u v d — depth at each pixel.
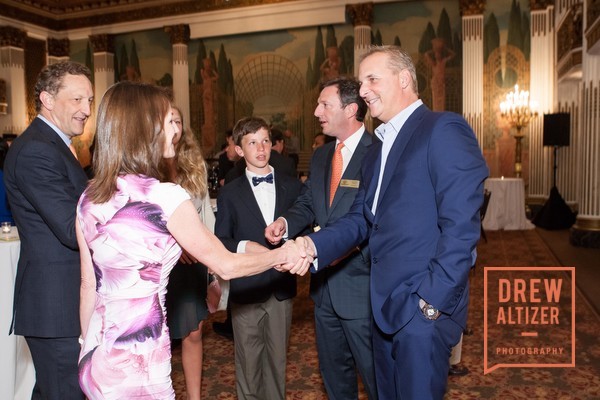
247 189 2.72
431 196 1.92
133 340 1.44
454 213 1.80
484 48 11.75
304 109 13.23
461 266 1.76
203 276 2.77
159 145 1.55
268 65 13.45
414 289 1.87
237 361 2.69
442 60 12.09
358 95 2.43
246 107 13.75
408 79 2.04
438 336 1.86
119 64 14.88
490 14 11.70
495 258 7.25
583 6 8.46
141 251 1.45
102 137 1.51
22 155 2.10
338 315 2.45
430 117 1.96
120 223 1.45
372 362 2.43
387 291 1.97
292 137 13.38
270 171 2.79
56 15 15.13
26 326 2.16
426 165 1.92
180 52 13.97
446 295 1.77
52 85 2.24
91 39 14.79
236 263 1.60
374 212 2.14
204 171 2.84
